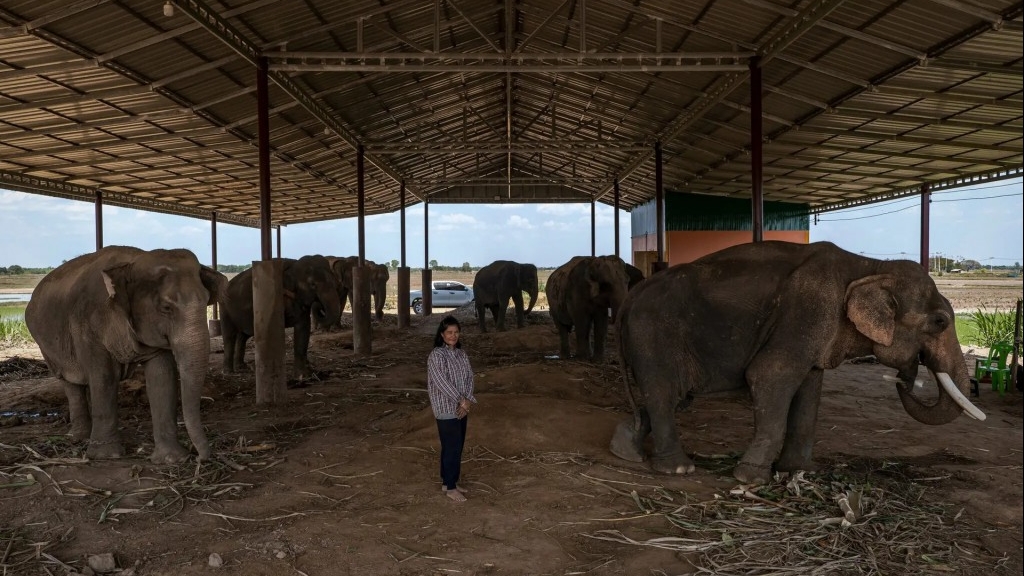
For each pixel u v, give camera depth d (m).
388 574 4.25
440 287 34.81
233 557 4.50
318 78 13.65
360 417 8.97
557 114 21.20
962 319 20.75
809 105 13.74
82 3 8.59
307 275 12.23
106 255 7.07
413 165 25.97
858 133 14.98
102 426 6.84
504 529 4.97
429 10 12.42
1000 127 13.42
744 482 5.88
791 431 6.27
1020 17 8.55
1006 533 4.83
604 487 5.84
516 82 19.05
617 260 13.36
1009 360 13.41
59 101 11.88
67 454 6.87
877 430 8.00
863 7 9.35
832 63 11.34
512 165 31.75
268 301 10.09
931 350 5.81
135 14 9.29
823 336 5.76
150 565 4.41
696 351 6.21
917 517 5.07
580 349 13.80
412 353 16.44
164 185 21.28
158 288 6.49
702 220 27.69
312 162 20.48
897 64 10.86
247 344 18.52
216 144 16.22
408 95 17.20
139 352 6.66
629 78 15.44
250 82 12.70
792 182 22.64
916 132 14.59
